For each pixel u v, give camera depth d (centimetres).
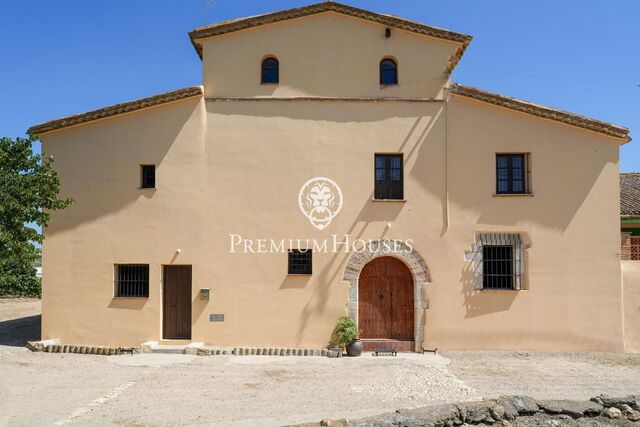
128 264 1568
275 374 1255
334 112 1593
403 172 1587
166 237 1559
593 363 1406
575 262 1560
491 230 1569
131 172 1578
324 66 1605
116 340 1543
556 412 923
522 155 1612
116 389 1105
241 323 1537
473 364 1383
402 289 1594
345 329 1487
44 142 1594
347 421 837
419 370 1303
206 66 1602
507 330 1541
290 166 1578
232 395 1062
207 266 1549
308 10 1590
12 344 1620
